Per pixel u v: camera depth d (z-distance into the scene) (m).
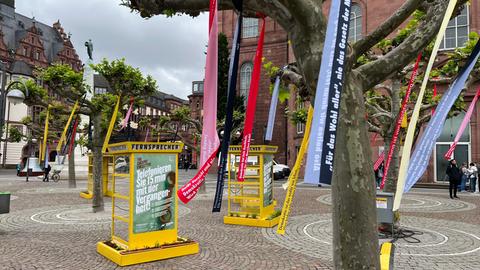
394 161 11.08
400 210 14.12
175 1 4.37
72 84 15.31
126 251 7.03
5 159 57.41
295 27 3.51
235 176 11.44
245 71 42.94
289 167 37.53
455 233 9.81
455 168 18.39
